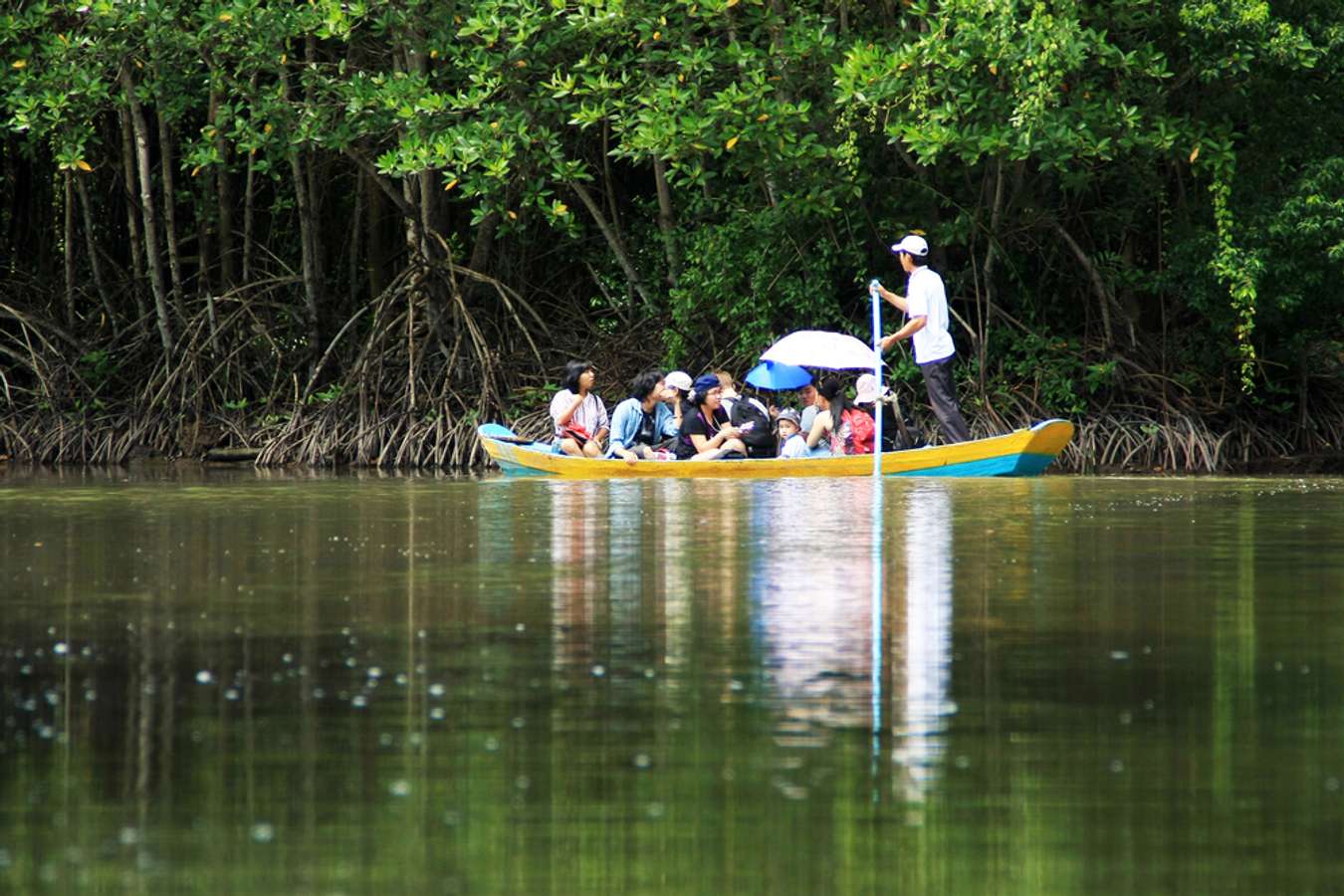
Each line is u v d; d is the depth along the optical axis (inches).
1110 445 2669.8
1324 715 620.4
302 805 510.6
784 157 2527.1
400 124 2753.4
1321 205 2477.9
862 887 441.4
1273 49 2431.1
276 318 3171.8
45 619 851.4
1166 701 644.7
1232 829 486.6
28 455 3019.2
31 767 553.9
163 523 1441.9
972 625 818.8
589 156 3139.8
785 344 2212.1
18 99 2775.6
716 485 1941.4
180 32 2748.5
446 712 629.3
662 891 438.9
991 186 2716.5
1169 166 2775.6
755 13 2586.1
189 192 3253.0
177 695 661.3
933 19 2412.6
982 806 507.5
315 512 1561.3
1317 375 2822.3
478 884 443.2
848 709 631.2
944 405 2207.2
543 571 1043.3
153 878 447.8
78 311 3351.4
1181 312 2839.6
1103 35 2369.6
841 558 1115.9
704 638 783.1
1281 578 996.6
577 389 2272.4
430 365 2947.8
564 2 2596.0
